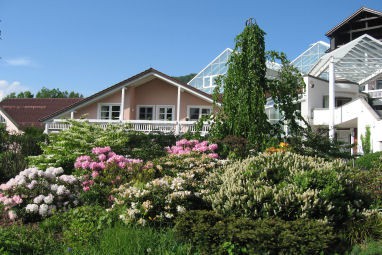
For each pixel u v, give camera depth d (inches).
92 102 981.8
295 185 255.9
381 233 243.4
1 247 221.9
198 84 1435.8
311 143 540.1
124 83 955.3
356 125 1120.8
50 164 503.2
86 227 255.3
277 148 490.0
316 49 1630.2
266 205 243.1
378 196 327.9
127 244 223.3
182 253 223.5
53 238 259.9
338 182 264.2
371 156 600.1
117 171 364.2
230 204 253.0
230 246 220.5
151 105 1021.2
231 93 569.9
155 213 273.7
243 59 570.3
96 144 529.0
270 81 589.3
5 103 1630.2
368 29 1729.8
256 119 546.9
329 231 225.1
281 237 214.5
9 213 308.5
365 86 1421.0
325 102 1226.6
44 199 315.6
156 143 613.0
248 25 583.5
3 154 580.1
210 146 489.4
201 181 323.3
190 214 245.3
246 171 277.6
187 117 993.5
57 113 975.0
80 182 356.8
